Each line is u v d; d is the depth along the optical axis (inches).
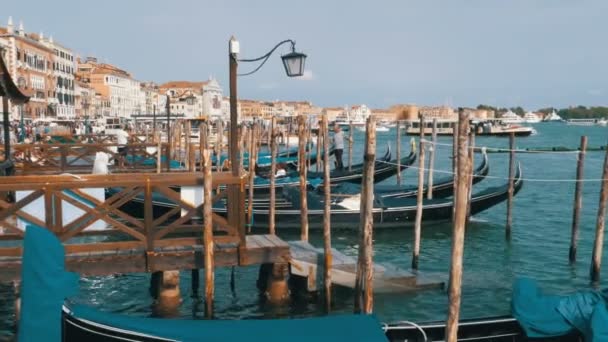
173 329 240.2
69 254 344.8
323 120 850.1
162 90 4662.9
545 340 282.5
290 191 666.8
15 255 333.1
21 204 333.4
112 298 424.8
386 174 919.7
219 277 472.1
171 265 353.7
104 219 346.9
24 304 239.8
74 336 253.1
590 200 914.7
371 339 233.9
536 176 1245.1
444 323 283.4
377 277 408.2
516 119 3855.8
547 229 686.5
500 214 783.1
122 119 2728.8
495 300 430.9
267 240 393.1
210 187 328.5
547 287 462.9
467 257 555.5
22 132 1380.4
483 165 764.6
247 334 235.5
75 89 2928.2
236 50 370.6
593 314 263.7
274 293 384.2
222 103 4092.0
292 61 384.2
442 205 650.8
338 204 638.5
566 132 3742.6
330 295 381.4
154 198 621.3
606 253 573.9
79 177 370.3
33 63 2295.8
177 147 1215.6
